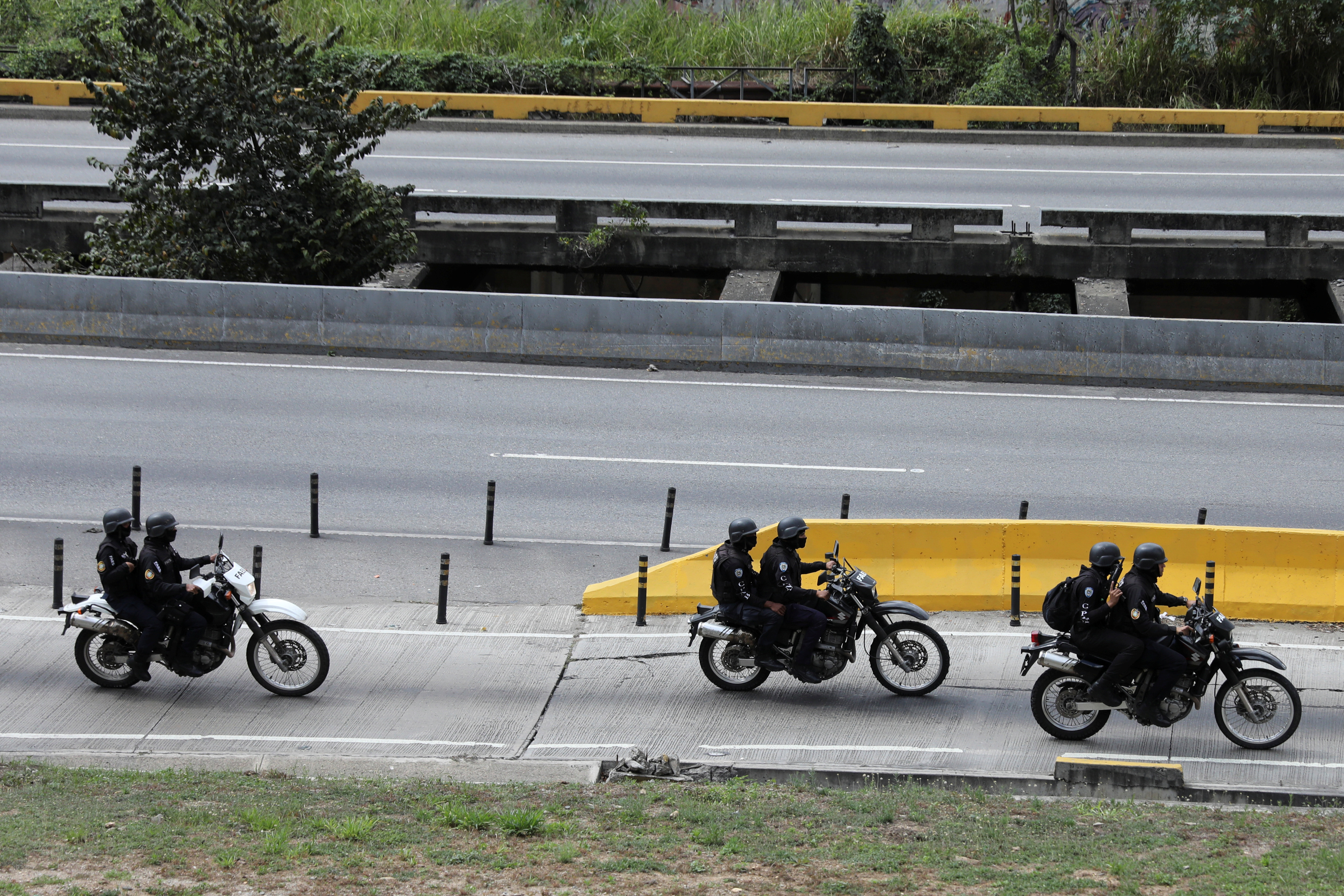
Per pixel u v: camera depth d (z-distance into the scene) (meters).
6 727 19.64
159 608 20.53
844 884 13.16
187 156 44.38
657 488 31.53
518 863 13.80
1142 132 65.00
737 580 20.72
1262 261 46.69
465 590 25.81
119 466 32.19
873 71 69.94
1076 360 40.91
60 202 52.56
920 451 34.34
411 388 39.25
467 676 21.89
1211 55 72.06
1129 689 19.14
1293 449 34.72
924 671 21.64
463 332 42.62
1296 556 24.55
